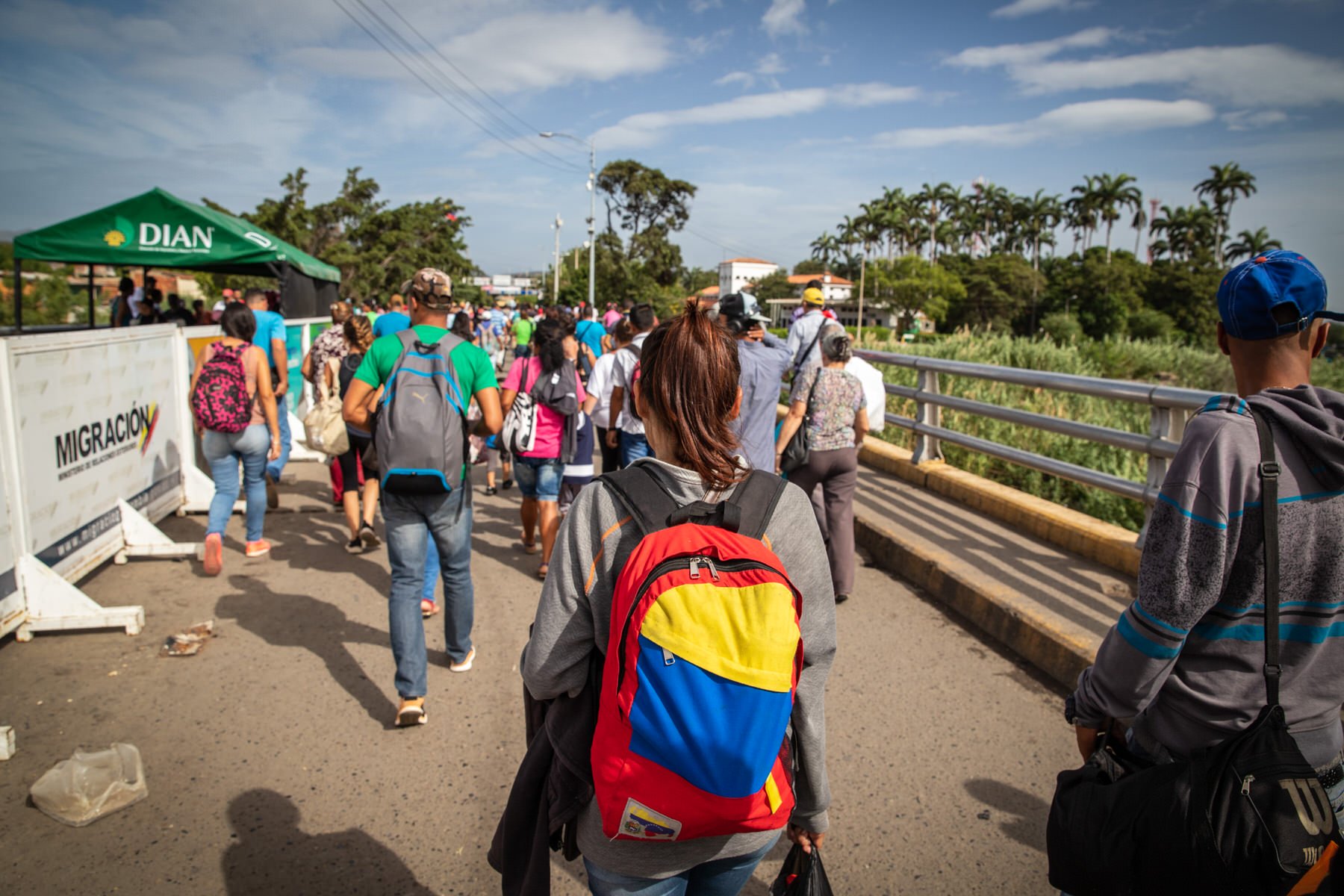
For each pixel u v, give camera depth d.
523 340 14.70
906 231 104.81
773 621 1.27
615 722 1.30
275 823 2.86
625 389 5.69
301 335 10.70
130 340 5.87
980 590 4.62
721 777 1.23
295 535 6.44
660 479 1.51
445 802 3.00
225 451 5.27
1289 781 1.29
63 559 4.84
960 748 3.36
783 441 4.73
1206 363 15.93
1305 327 1.46
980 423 8.39
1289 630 1.40
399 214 48.78
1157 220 99.62
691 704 1.23
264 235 10.53
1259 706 1.42
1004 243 120.06
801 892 1.76
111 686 3.84
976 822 2.89
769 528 1.49
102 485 5.38
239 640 4.39
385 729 3.50
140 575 5.40
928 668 4.09
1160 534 1.42
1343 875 1.28
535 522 6.02
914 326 89.75
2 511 4.18
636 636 1.27
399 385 3.39
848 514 4.89
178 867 2.63
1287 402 1.41
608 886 1.47
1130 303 84.56
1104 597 4.51
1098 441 5.25
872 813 2.94
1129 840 1.42
